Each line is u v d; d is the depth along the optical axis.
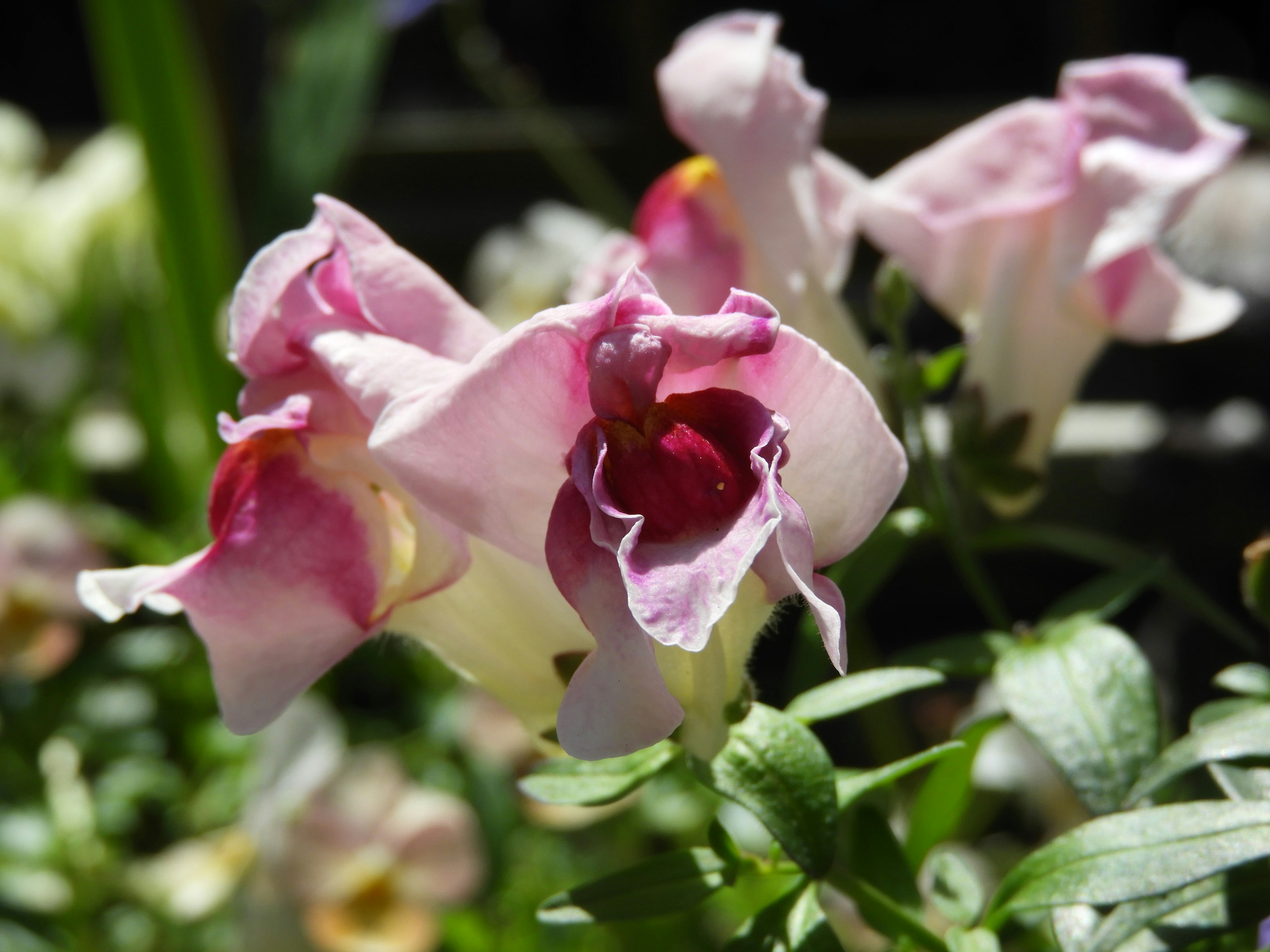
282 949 0.43
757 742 0.24
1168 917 0.24
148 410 0.68
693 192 0.29
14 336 0.62
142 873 0.45
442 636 0.25
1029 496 0.30
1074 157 0.28
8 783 0.50
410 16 0.62
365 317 0.24
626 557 0.21
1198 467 0.50
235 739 0.50
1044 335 0.30
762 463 0.22
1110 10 0.88
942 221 0.29
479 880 0.45
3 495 0.61
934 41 0.93
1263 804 0.24
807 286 0.28
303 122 0.62
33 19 1.00
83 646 0.59
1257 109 0.41
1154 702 0.26
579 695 0.22
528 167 0.94
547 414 0.22
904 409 0.29
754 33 0.28
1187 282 0.30
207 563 0.24
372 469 0.24
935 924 0.35
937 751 0.25
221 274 0.60
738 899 0.42
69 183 0.68
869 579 0.28
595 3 0.95
